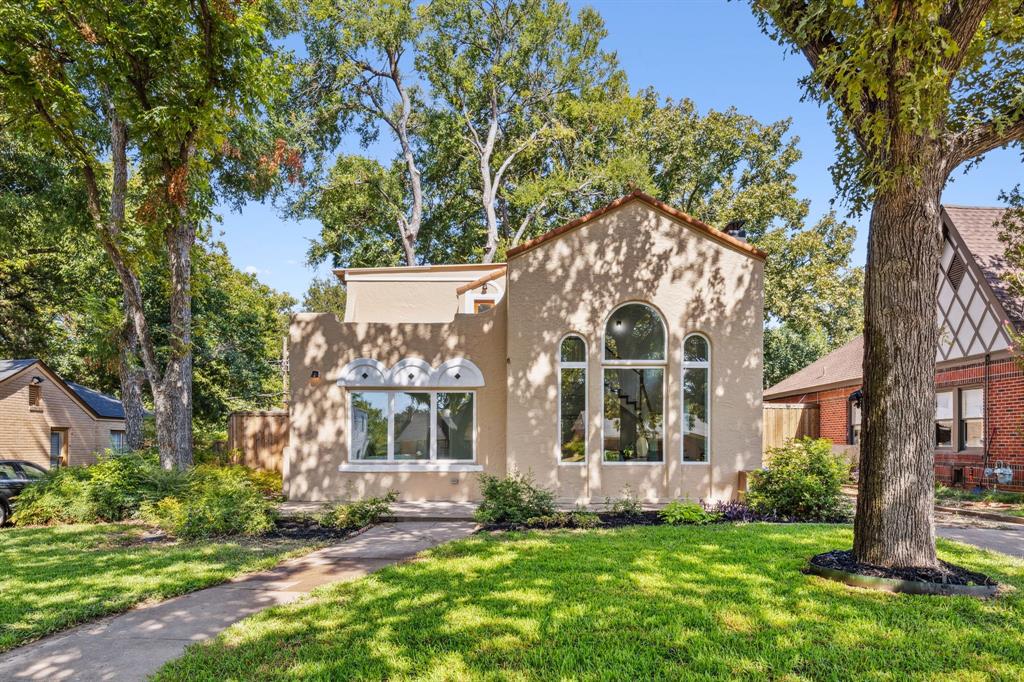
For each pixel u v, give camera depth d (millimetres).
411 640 4699
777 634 4730
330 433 13047
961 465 15797
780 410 19594
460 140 32594
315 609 5551
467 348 13195
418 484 12875
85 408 27016
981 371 15211
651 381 12438
